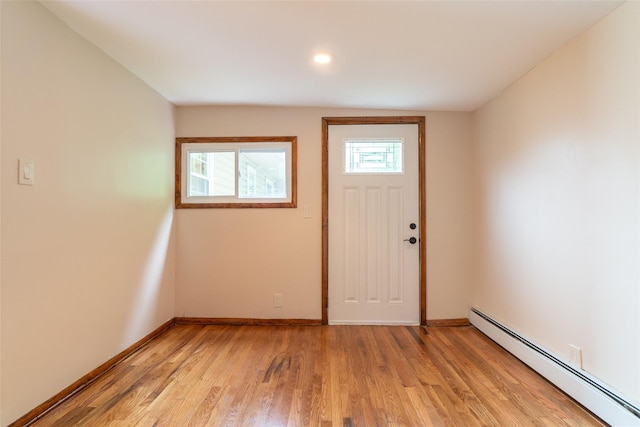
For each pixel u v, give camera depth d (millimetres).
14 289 1610
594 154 1812
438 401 1886
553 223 2143
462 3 1648
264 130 3268
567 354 2021
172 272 3229
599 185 1780
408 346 2707
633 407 1542
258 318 3256
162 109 3004
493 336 2795
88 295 2104
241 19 1807
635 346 1582
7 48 1570
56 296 1854
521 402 1873
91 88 2111
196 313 3270
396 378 2156
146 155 2756
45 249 1783
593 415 1740
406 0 1627
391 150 3297
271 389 2014
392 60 2260
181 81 2656
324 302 3248
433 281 3258
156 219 2928
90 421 1694
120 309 2422
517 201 2545
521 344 2391
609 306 1725
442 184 3270
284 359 2445
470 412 1779
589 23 1798
